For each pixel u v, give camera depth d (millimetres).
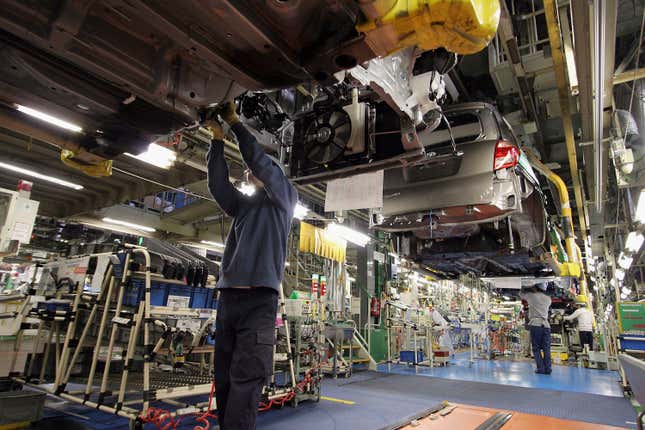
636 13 5070
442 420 2701
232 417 1675
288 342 4715
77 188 7301
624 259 10461
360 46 1442
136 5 1267
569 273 6457
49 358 4488
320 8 1347
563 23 4594
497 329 13477
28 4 1273
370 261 10453
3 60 1564
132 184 7352
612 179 9109
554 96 6477
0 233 3744
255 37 1384
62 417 3721
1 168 6512
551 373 8266
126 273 3615
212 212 8781
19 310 4504
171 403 4227
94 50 1454
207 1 1235
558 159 8992
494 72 5797
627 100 6488
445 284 13391
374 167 2984
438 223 4461
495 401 5152
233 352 1889
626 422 4148
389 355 9039
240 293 1913
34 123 1972
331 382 6645
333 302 8391
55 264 4504
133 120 1945
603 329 10500
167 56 1621
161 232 9609
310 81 1627
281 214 2092
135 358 4273
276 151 3279
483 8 1358
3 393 3443
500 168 3857
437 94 2840
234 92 1847
